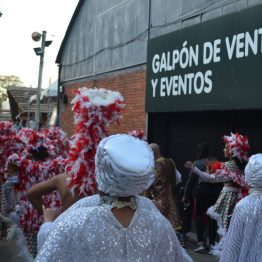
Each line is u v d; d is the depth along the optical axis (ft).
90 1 41.16
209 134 28.09
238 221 12.73
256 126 24.43
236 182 20.25
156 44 29.86
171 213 21.36
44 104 66.33
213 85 24.85
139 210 6.43
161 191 21.33
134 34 33.60
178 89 27.73
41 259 6.10
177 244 6.56
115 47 36.29
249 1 23.71
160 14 30.99
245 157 20.89
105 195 6.57
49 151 18.20
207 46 25.38
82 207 6.59
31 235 15.80
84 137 10.60
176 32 27.96
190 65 26.73
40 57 41.11
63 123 46.14
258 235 12.44
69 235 6.11
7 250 23.27
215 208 20.77
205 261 23.16
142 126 32.30
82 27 42.70
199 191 24.22
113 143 6.36
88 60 41.11
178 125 31.04
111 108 10.77
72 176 10.60
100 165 6.38
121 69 35.29
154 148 21.84
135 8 33.71
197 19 27.63
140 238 6.19
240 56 22.98
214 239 24.29
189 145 29.94
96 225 6.15
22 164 16.49
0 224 24.45
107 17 37.78
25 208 15.84
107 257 6.02
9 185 19.15
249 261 12.44
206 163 24.47
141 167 6.24
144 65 32.19
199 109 25.94
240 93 22.93
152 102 30.27
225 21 24.04
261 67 21.58
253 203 12.71
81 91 10.94
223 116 26.91
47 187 11.19
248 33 22.45
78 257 6.04
